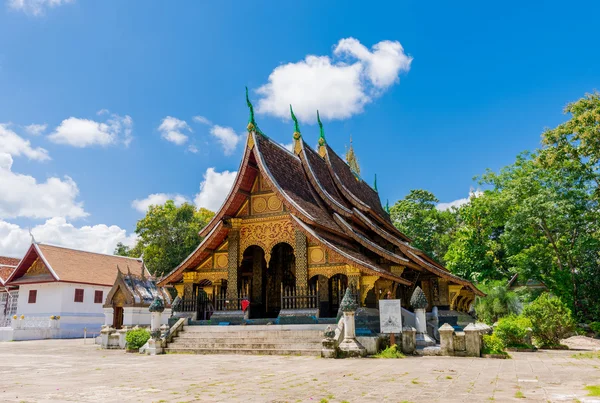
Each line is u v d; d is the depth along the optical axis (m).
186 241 46.25
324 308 18.59
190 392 7.71
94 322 36.22
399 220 53.72
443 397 7.00
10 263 47.19
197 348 16.28
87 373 10.73
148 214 46.91
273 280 22.23
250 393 7.55
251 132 18.95
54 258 35.81
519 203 33.22
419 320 16.20
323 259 17.47
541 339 20.47
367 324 15.35
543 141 31.09
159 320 17.12
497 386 8.07
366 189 29.59
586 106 29.62
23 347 22.75
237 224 19.47
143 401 6.90
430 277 23.47
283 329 16.25
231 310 18.69
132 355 16.55
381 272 16.12
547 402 6.49
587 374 9.77
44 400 7.04
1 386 8.63
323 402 6.72
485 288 31.42
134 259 43.53
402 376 9.44
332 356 13.38
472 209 39.22
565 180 31.33
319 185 20.70
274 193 19.16
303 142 21.81
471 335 14.12
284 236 18.67
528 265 32.06
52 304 34.53
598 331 27.47
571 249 31.83
